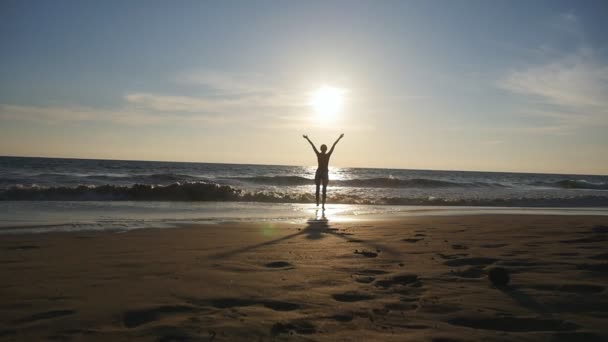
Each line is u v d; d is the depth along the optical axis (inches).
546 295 133.8
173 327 105.0
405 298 132.8
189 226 327.0
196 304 124.9
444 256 203.0
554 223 357.4
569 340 98.3
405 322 111.0
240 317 113.5
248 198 631.2
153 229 303.7
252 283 149.9
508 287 144.3
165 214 420.2
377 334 102.3
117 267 175.2
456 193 936.9
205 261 189.3
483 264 183.3
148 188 613.0
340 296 135.1
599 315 115.1
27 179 927.7
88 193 591.2
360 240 257.4
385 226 335.6
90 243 237.0
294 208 519.5
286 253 211.2
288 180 1162.0
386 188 1101.1
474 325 110.0
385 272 168.4
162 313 116.3
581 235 273.7
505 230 306.5
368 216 437.7
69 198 578.6
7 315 113.4
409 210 521.3
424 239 261.3
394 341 97.7
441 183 1262.3
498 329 107.6
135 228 308.0
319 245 237.3
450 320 112.9
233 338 98.9
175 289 140.9
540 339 98.9
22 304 123.0
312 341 97.7
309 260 193.3
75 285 145.3
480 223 357.4
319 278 158.2
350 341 97.8
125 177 1090.7
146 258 195.3
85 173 1354.6
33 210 425.4
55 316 113.0
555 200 705.6
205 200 619.2
